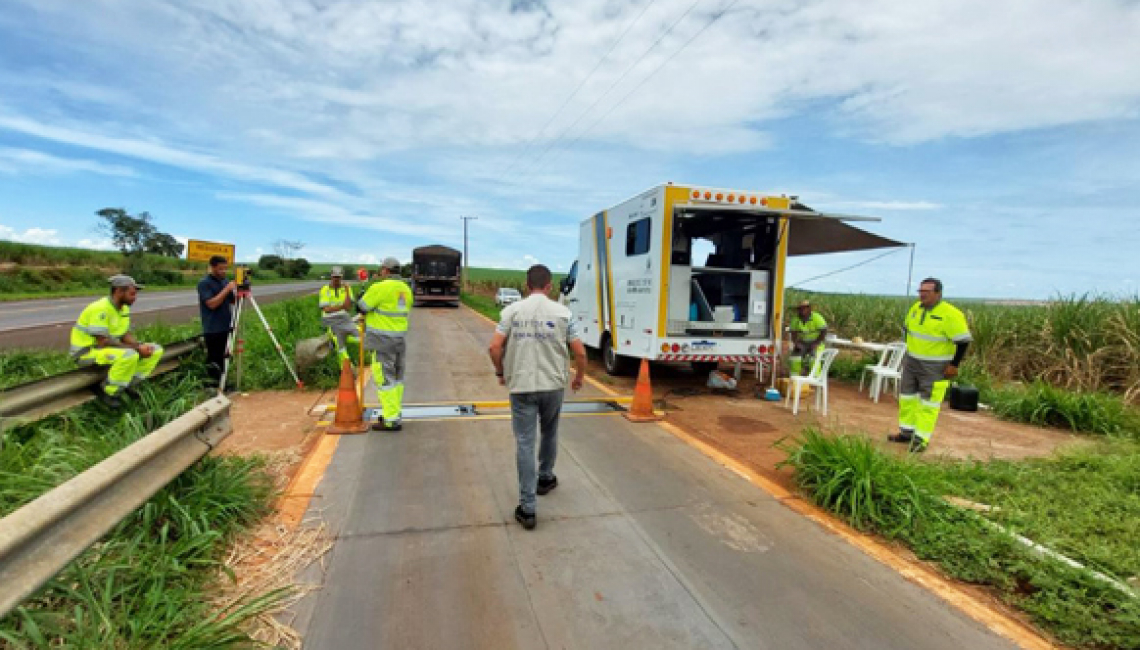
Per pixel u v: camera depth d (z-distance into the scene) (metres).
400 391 5.57
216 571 2.81
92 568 2.34
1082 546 3.17
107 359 4.83
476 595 2.73
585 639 2.42
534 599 2.71
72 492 2.03
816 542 3.37
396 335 5.42
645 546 3.27
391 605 2.62
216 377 6.87
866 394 8.27
